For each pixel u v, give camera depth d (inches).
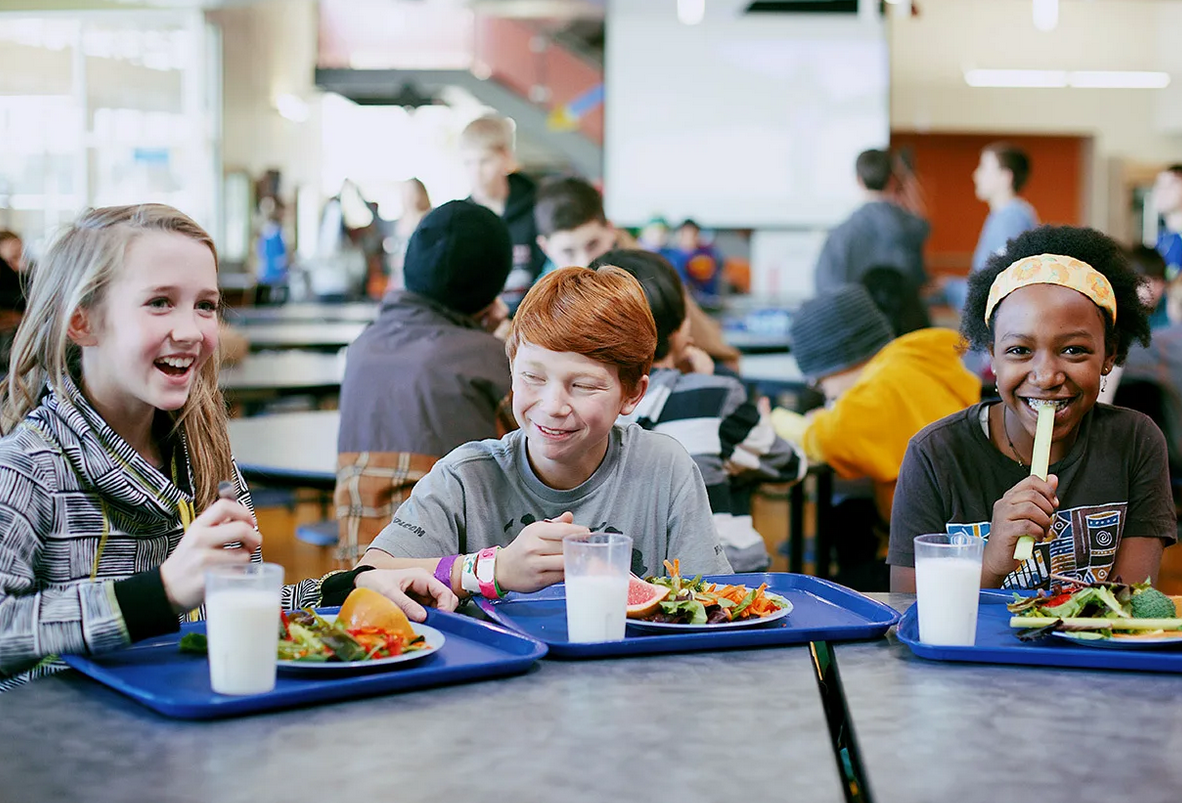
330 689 42.7
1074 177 556.4
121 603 46.5
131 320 53.6
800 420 125.3
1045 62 530.9
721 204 396.2
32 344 55.5
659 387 89.4
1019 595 58.3
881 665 48.6
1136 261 213.6
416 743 38.8
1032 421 64.9
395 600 54.8
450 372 92.1
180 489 59.7
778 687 45.1
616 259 92.0
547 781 35.5
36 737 39.3
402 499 91.2
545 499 65.1
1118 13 523.5
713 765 36.8
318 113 556.4
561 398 58.8
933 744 38.7
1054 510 60.4
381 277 417.7
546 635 52.9
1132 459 69.4
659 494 66.3
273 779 35.7
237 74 448.5
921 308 155.0
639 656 49.7
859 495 119.6
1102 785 35.1
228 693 42.3
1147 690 44.9
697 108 393.1
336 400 229.0
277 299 388.2
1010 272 64.6
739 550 87.4
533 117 537.6
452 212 95.1
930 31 530.0
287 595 59.0
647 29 390.9
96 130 425.1
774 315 253.0
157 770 36.4
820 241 389.1
